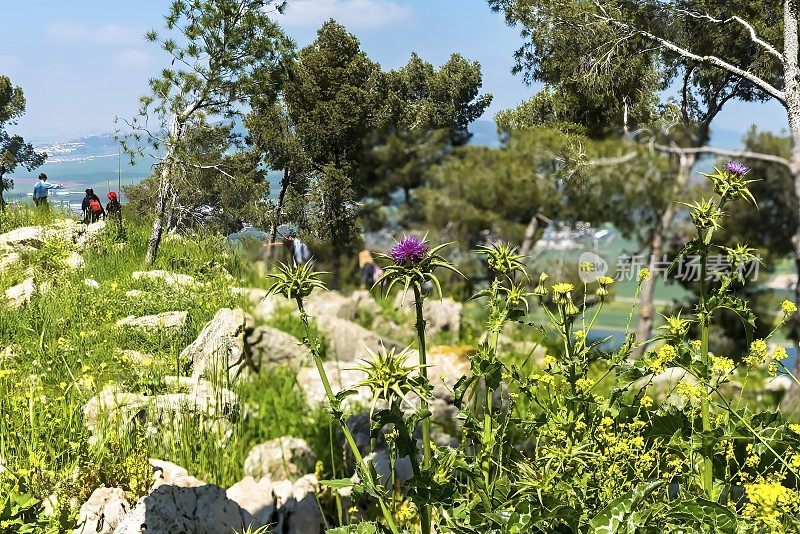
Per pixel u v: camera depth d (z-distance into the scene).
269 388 5.64
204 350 6.79
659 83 17.03
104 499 3.71
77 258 13.62
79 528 3.49
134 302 10.16
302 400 5.42
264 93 15.85
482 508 2.25
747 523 2.16
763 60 15.64
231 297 8.98
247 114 15.67
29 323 8.77
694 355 2.70
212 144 16.16
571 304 2.81
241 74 15.20
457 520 2.29
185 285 11.18
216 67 14.93
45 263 12.81
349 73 30.19
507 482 2.32
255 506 3.70
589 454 2.49
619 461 2.58
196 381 6.27
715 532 2.09
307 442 4.96
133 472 3.90
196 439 4.94
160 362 6.96
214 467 4.66
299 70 28.33
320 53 30.33
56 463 4.38
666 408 2.93
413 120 34.62
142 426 4.98
